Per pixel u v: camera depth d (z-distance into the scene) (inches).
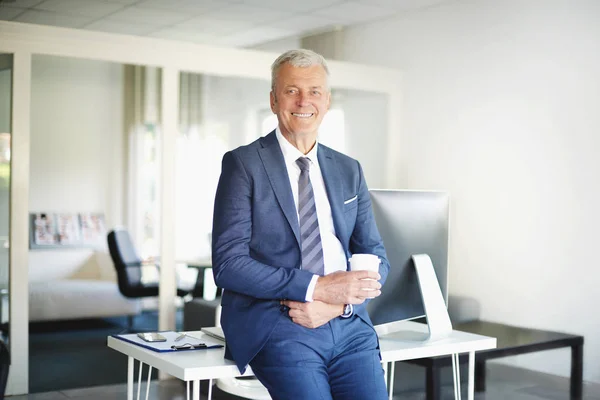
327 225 80.3
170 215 197.9
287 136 80.0
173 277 198.8
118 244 217.6
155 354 82.6
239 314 77.3
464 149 218.8
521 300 200.7
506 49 205.6
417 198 105.1
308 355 74.5
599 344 181.3
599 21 181.6
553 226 193.0
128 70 199.6
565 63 189.9
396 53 237.1
